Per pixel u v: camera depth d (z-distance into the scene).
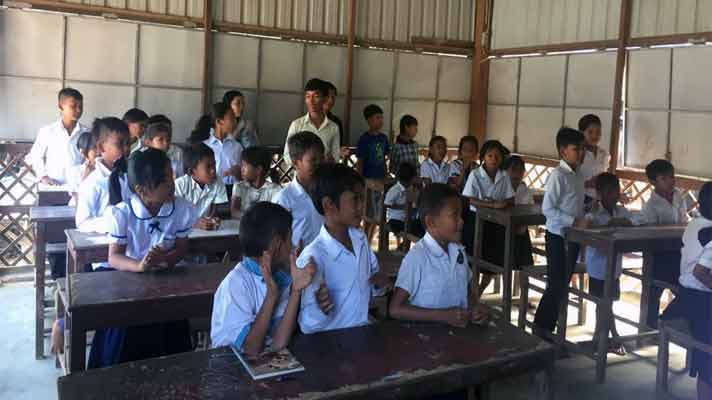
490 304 4.50
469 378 1.59
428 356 1.63
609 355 3.60
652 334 3.55
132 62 5.29
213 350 1.63
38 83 5.00
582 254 4.39
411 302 2.03
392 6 6.27
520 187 4.62
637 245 3.16
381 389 1.46
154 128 3.62
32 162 4.50
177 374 1.49
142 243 2.41
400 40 6.33
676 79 4.77
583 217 3.67
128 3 5.22
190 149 3.49
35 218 3.18
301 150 2.70
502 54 6.40
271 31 5.76
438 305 2.03
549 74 5.91
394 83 6.37
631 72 5.12
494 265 4.08
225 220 3.27
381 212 5.19
